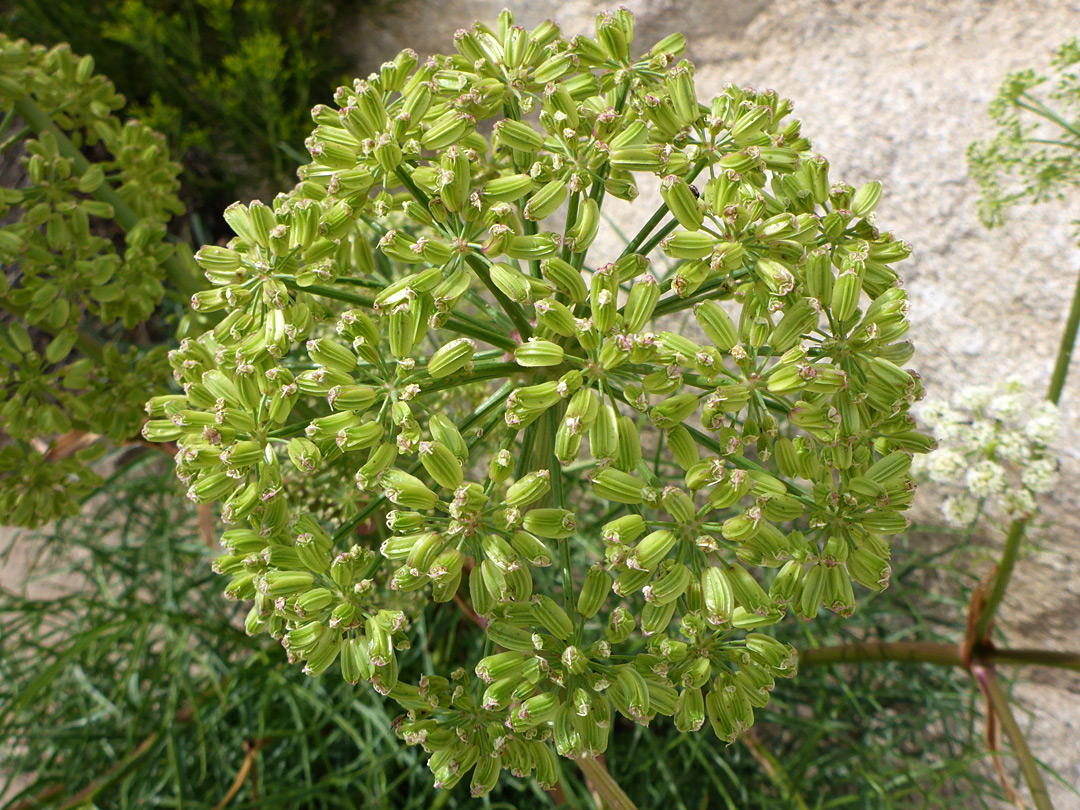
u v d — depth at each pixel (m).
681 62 0.19
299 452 0.17
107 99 0.29
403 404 0.17
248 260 0.19
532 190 0.18
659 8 0.48
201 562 0.47
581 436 0.16
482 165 0.22
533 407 0.16
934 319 0.42
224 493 0.18
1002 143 0.32
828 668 0.40
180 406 0.19
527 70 0.20
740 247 0.17
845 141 0.44
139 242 0.28
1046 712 0.45
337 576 0.17
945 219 0.42
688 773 0.41
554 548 0.39
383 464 0.17
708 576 0.16
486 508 0.17
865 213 0.18
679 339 0.16
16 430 0.26
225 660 0.38
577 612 0.17
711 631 0.19
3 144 0.26
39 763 0.41
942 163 0.42
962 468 0.29
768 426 0.17
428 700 0.17
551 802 0.35
